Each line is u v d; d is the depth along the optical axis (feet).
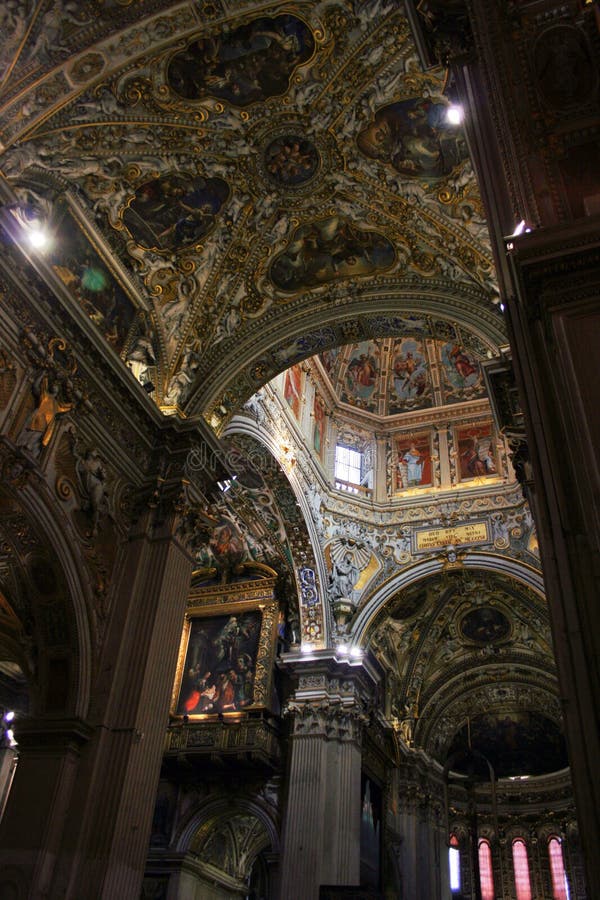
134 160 38.63
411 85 36.11
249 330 47.52
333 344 48.24
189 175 40.70
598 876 12.88
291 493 63.98
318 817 56.80
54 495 35.35
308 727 61.57
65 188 37.17
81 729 33.76
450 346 78.84
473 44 25.26
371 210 42.57
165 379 44.91
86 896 30.40
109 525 39.11
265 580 68.59
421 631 78.54
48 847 31.12
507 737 102.06
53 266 37.22
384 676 77.25
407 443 78.54
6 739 66.59
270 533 67.46
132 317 43.21
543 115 21.84
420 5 26.09
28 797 32.55
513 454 37.09
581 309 17.12
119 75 34.50
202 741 61.00
